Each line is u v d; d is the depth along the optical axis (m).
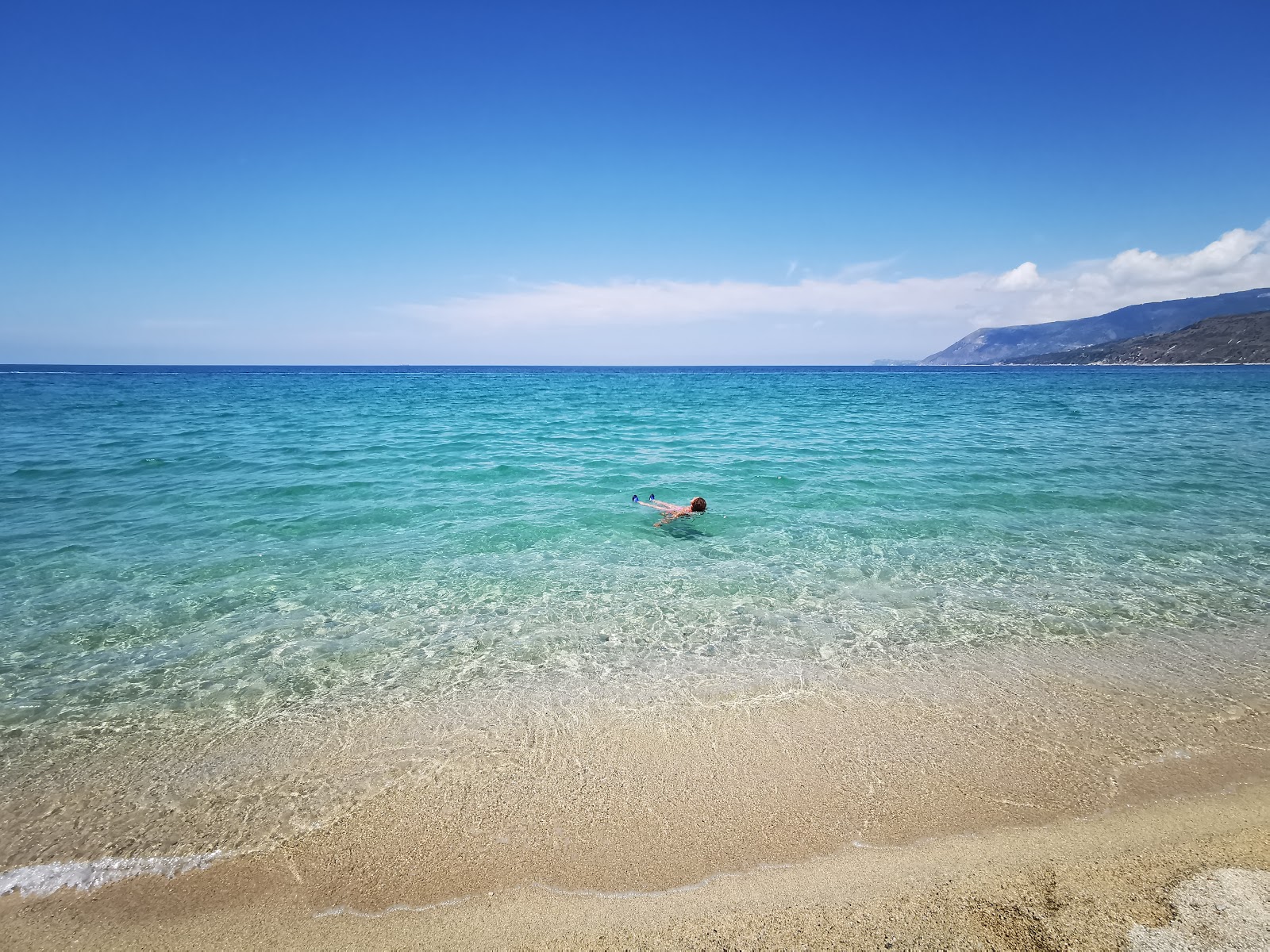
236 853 4.05
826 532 10.84
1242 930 3.45
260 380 90.00
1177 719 5.48
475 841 4.15
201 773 4.79
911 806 4.47
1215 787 4.65
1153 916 3.56
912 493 13.58
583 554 9.73
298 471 15.91
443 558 9.52
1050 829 4.26
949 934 3.47
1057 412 35.19
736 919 3.59
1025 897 3.71
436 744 5.14
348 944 3.47
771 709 5.64
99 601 7.86
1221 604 7.89
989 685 6.04
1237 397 48.56
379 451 19.59
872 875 3.89
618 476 15.51
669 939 3.48
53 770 4.80
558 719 5.49
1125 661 6.48
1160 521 11.48
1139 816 4.36
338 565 9.17
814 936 3.48
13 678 6.09
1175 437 23.06
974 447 20.56
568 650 6.73
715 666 6.41
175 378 97.56
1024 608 7.77
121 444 20.36
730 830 4.25
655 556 9.63
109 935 3.50
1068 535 10.70
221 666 6.36
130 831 4.21
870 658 6.57
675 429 26.31
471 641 6.92
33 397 43.16
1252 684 6.04
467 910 3.67
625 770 4.83
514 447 20.45
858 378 104.50
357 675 6.20
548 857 4.03
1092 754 5.02
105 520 11.35
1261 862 3.94
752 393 57.88
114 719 5.45
